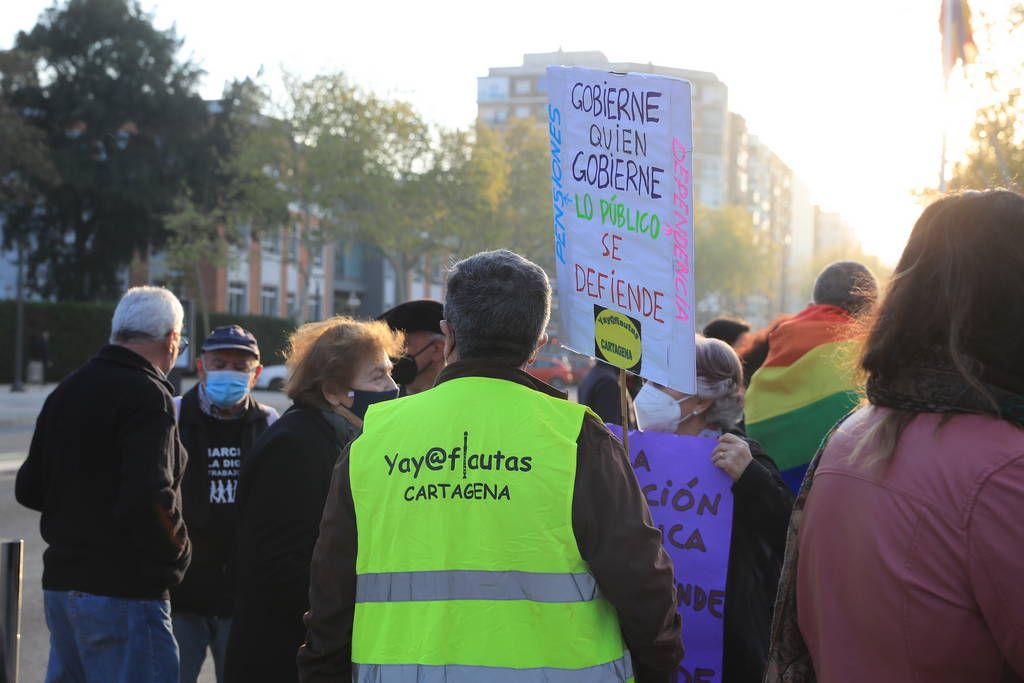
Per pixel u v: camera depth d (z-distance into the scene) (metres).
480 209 39.72
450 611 2.08
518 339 2.32
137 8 40.88
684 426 3.48
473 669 2.04
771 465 3.24
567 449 2.15
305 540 3.18
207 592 4.29
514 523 2.09
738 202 131.62
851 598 1.71
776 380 4.44
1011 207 1.74
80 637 3.42
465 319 2.32
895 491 1.67
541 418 2.19
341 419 3.36
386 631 2.12
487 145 41.16
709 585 3.07
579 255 3.00
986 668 1.59
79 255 41.06
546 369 39.00
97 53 39.66
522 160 49.03
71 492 3.43
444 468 2.17
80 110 39.28
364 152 35.47
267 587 3.17
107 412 3.42
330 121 35.56
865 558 1.69
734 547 3.13
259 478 3.24
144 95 40.00
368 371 3.46
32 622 6.35
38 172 32.47
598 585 2.13
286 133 36.28
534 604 2.06
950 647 1.60
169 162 41.44
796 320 4.57
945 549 1.60
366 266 63.81
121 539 3.42
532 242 50.09
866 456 1.74
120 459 3.43
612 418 5.73
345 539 2.24
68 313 35.56
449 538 2.12
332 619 2.25
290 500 3.18
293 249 39.34
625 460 2.22
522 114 115.25
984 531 1.56
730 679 3.09
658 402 3.48
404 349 4.20
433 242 39.25
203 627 4.37
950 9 11.91
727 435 3.16
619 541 2.09
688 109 2.75
